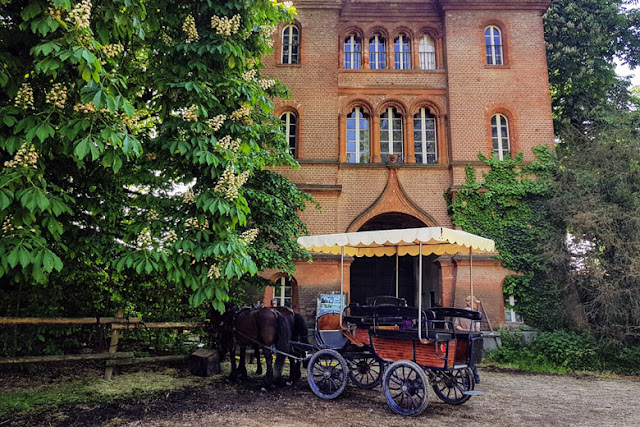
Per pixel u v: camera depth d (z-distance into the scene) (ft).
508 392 32.01
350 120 61.26
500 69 59.67
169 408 24.71
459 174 56.65
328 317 31.27
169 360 34.96
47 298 31.55
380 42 63.62
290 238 44.65
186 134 23.18
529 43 60.34
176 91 24.02
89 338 35.37
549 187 54.29
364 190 57.67
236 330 31.89
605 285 44.27
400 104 60.54
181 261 20.92
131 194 30.01
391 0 62.64
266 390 29.55
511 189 54.75
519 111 58.39
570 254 49.98
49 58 17.10
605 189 49.65
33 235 17.58
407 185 57.62
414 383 24.59
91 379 30.76
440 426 22.30
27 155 17.03
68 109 19.06
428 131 60.59
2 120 17.19
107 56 19.42
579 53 63.77
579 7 65.36
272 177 43.16
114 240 27.09
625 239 45.98
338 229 56.18
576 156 54.85
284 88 43.06
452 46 60.29
